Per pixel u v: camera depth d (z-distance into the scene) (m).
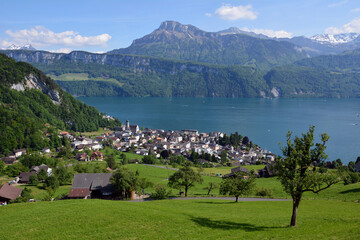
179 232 40.06
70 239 38.44
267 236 37.06
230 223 44.25
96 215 46.97
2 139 188.12
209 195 86.31
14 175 136.50
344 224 40.34
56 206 53.94
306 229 38.75
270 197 80.06
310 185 38.97
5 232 41.59
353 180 92.44
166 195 84.31
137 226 42.53
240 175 74.88
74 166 144.62
